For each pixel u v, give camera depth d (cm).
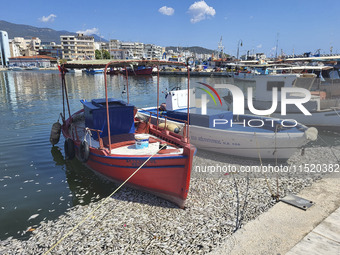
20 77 7731
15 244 590
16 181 933
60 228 642
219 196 765
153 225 633
